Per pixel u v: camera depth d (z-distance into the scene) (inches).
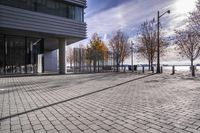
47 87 404.8
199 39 896.3
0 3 675.4
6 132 143.9
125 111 202.5
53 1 834.2
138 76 713.6
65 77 685.9
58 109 214.2
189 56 979.3
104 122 165.8
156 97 281.3
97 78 636.7
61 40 944.3
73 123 163.8
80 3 930.1
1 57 780.0
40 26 772.6
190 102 242.2
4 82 506.3
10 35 820.6
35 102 253.0
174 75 749.9
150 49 1210.6
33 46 900.0
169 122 163.2
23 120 173.6
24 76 730.2
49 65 1566.2
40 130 147.5
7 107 224.4
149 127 151.3
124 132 141.2
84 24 948.6
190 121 165.0
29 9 751.7
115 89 370.0
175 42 1026.7
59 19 839.7
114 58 1268.5
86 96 296.2
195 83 459.5
